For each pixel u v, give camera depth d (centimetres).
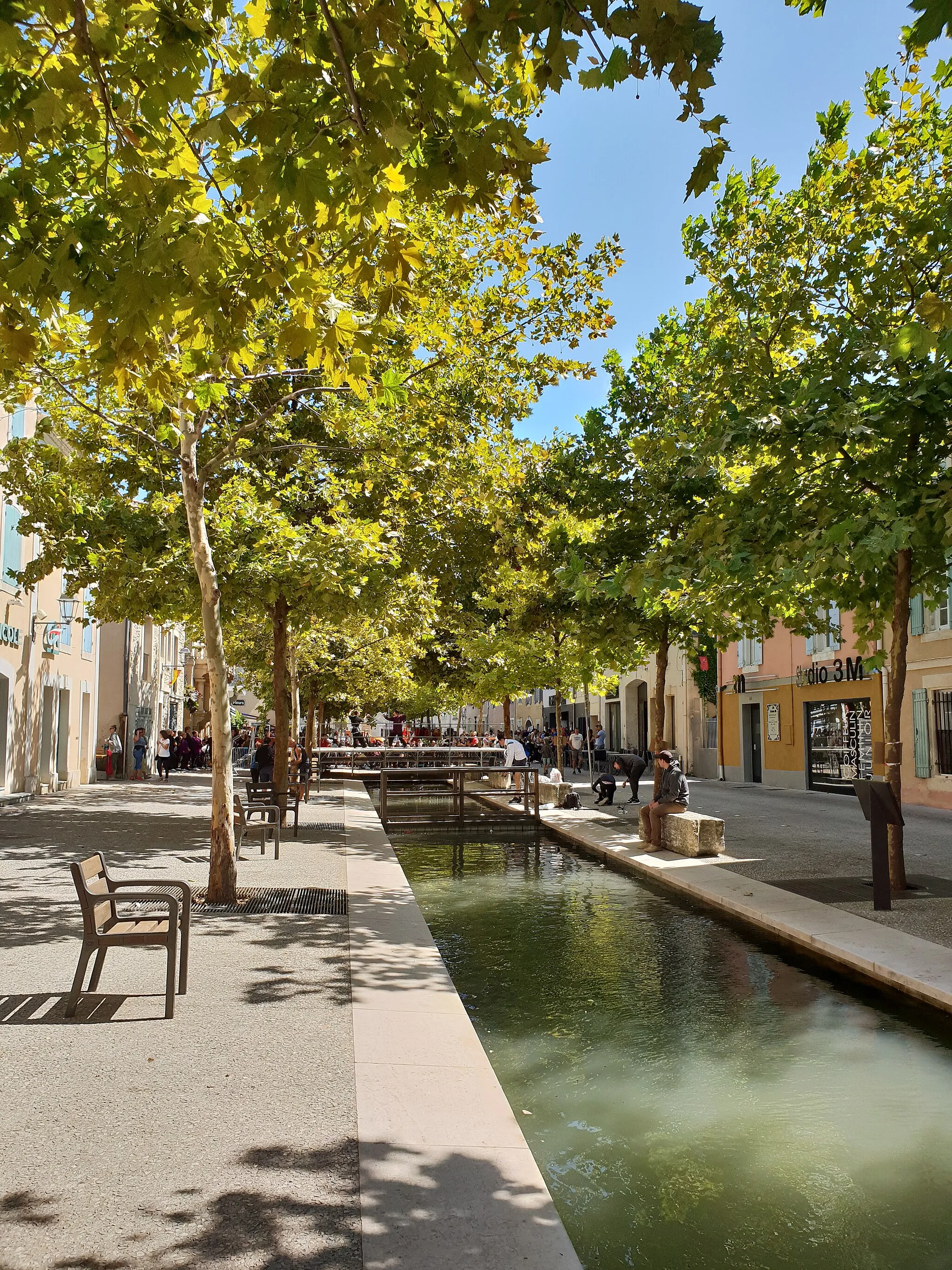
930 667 2092
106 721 3328
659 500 1497
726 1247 365
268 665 2916
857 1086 520
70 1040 502
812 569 823
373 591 1473
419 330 977
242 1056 483
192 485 898
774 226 1064
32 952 677
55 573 2389
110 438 1341
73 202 560
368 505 1576
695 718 3609
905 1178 419
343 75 404
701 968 761
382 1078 455
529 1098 507
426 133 436
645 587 923
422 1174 359
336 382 551
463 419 1179
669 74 364
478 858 1423
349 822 1677
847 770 2467
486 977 738
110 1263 296
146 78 407
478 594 2142
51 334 746
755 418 950
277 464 1578
